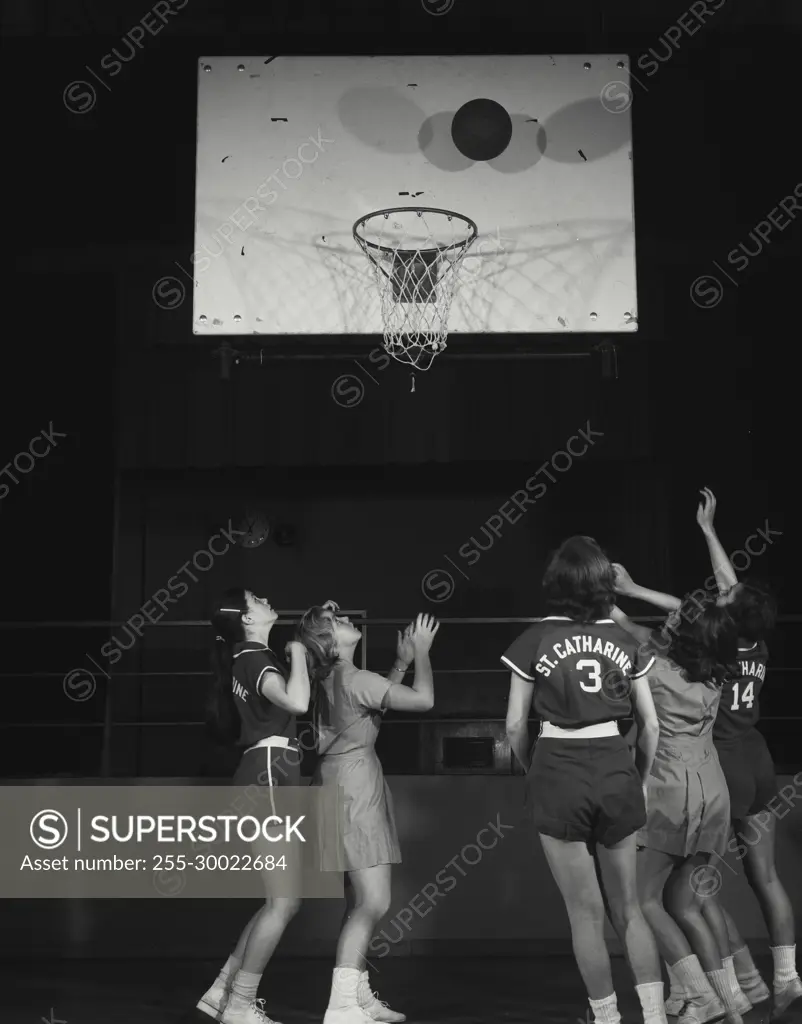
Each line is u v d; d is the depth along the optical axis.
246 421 7.26
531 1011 3.49
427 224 6.11
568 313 6.05
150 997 3.74
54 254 6.96
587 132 6.19
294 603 7.69
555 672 2.86
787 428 7.20
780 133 6.78
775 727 7.22
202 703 7.47
